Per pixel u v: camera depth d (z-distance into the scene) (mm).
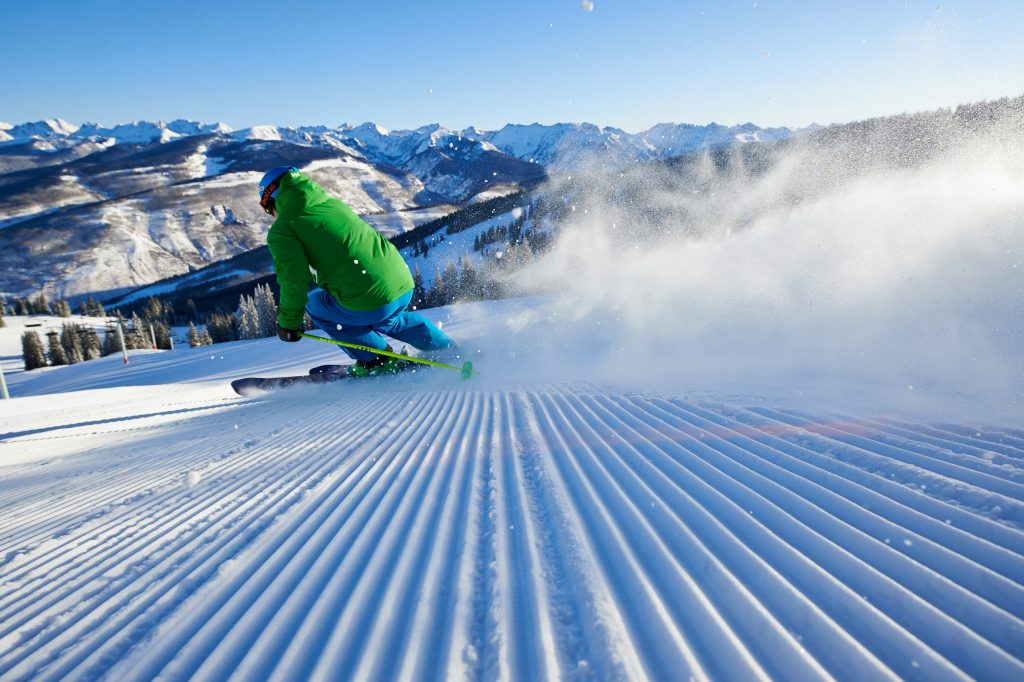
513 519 1725
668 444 2475
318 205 4316
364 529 1730
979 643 1002
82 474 3273
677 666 989
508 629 1131
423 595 1287
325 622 1206
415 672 1009
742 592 1222
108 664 1114
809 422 2592
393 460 2564
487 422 3293
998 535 1385
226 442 3551
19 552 1883
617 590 1258
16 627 1320
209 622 1243
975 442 2113
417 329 5336
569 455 2434
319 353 16938
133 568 1600
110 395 10633
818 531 1497
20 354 67500
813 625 1092
